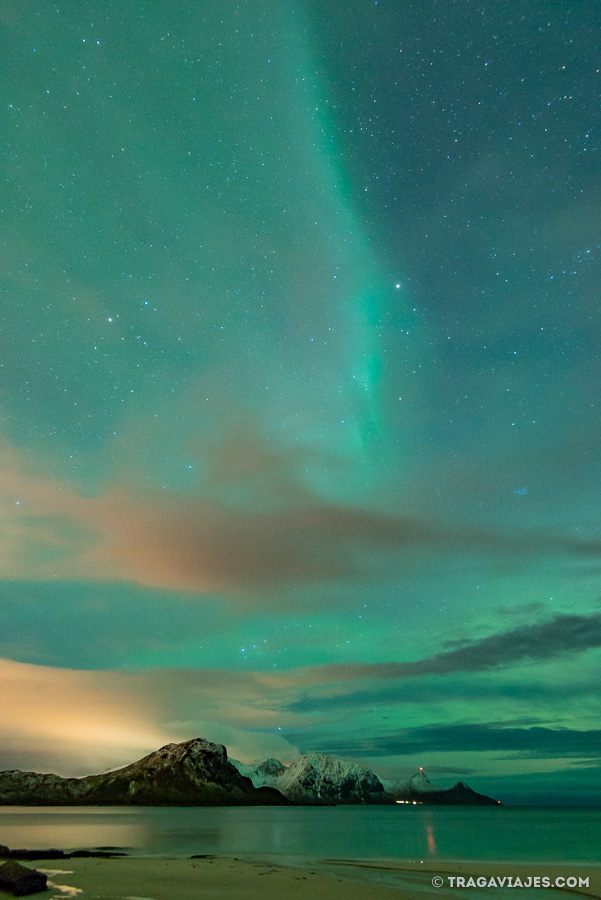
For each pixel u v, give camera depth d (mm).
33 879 23656
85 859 36688
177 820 126562
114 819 128625
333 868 35125
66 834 69750
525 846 57188
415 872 33594
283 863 37938
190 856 41250
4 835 66938
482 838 70562
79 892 23625
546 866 37844
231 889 25031
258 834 76312
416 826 106875
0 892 23094
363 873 32625
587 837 72000
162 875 28922
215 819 138000
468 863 39781
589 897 25547
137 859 37344
